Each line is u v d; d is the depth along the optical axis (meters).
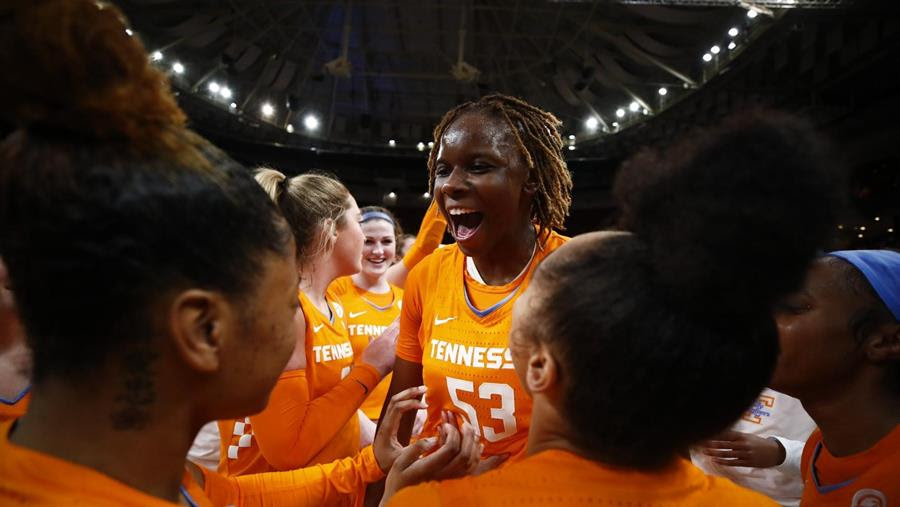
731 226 0.48
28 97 0.43
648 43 13.89
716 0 10.07
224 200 0.49
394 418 1.09
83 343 0.45
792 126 0.49
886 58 10.35
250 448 1.48
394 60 17.45
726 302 0.53
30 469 0.43
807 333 0.87
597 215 18.94
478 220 1.13
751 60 11.93
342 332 1.65
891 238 10.50
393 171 20.16
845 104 12.07
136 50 0.46
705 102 14.20
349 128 19.41
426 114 19.30
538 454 0.61
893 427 0.86
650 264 0.57
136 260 0.43
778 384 0.92
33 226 0.43
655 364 0.54
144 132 0.46
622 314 0.54
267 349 0.54
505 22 15.98
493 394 1.13
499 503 0.57
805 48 11.05
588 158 18.50
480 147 1.10
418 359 1.40
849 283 0.86
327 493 1.01
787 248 0.49
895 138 10.70
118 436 0.47
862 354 0.86
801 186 0.48
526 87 18.38
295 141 18.59
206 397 0.52
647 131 16.17
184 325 0.46
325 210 1.53
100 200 0.43
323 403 1.32
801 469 1.08
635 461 0.59
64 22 0.41
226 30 14.66
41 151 0.43
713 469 1.56
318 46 16.59
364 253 3.15
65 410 0.46
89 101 0.43
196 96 14.77
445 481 0.63
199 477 0.76
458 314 1.20
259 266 0.52
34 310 0.45
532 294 0.63
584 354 0.55
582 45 15.66
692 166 0.51
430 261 1.34
